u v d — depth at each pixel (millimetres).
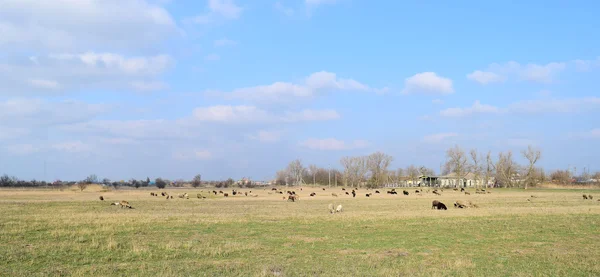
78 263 17359
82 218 34406
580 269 16984
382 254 20141
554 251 21141
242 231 27828
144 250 19891
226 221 33062
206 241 23406
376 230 28500
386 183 198375
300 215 39562
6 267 16469
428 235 26266
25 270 15984
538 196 87062
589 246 22781
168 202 66000
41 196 83062
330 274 15727
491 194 102312
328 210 48281
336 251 20844
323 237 25312
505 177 156500
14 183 147875
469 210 45969
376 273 15984
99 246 20984
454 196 91312
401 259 18828
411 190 132500
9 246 20672
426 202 66688
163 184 146375
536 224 32031
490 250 21375
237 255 19578
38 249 19812
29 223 30047
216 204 61625
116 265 16969
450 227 30062
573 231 28219
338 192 117188
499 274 16094
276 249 21203
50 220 32406
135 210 47844
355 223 32406
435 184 193125
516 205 57344
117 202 62094
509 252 20844
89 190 113625
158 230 27844
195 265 17094
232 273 15766
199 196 81875
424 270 16609
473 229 29062
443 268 17047
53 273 15500
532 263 18141
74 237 24016
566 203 61688
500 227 30094
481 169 155250
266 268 16594
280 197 87312
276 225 31172
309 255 19719
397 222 33062
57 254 18969
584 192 110062
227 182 182000
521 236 26031
